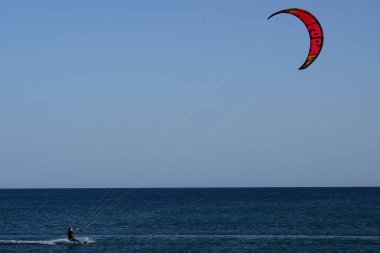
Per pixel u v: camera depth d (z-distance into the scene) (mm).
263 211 149125
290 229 95812
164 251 68625
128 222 114062
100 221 117500
